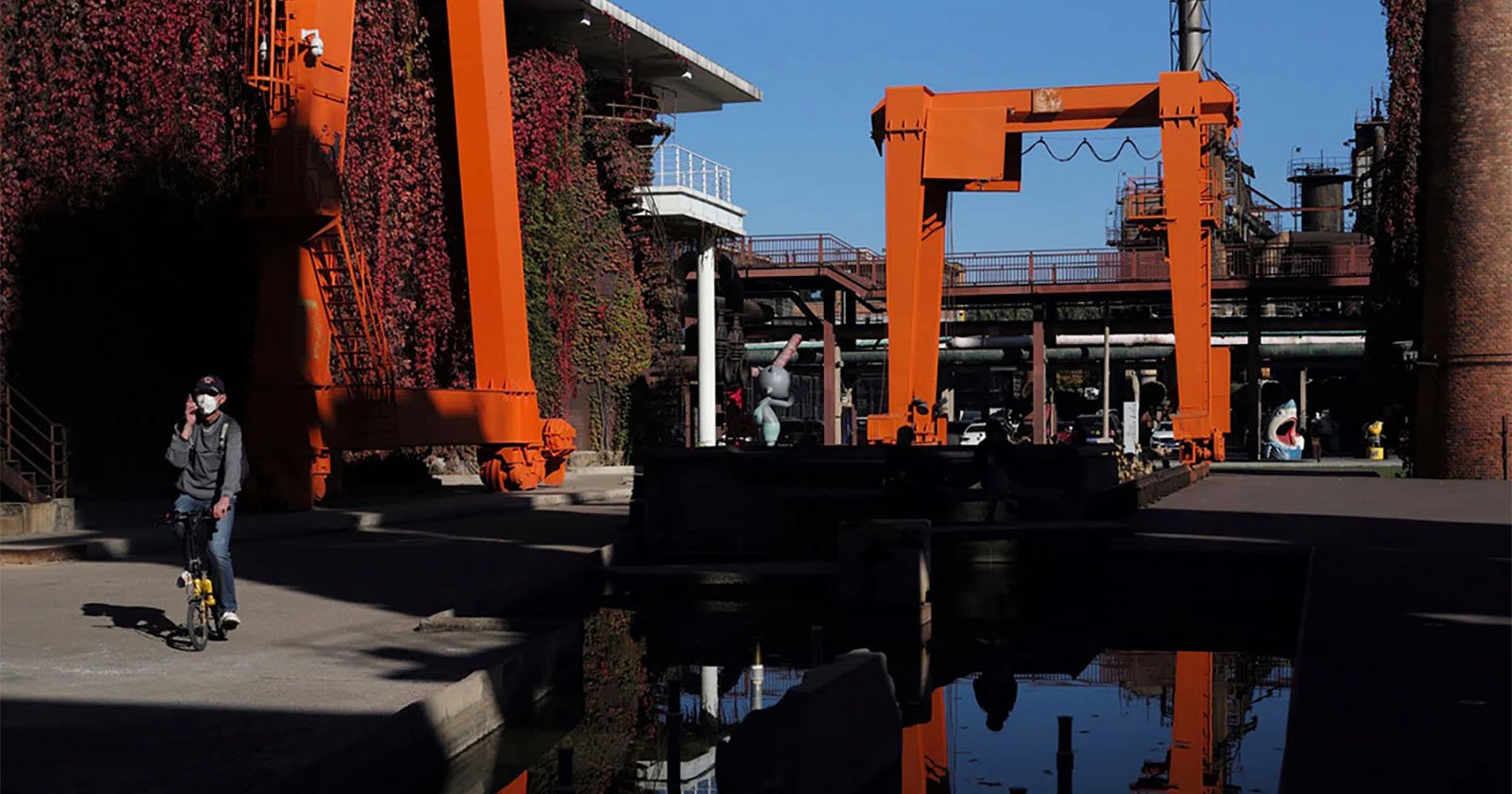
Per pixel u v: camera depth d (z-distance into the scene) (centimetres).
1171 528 1986
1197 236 3453
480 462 3262
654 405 4781
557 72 4209
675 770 871
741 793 625
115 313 2622
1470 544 1677
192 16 2688
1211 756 918
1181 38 8081
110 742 725
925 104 3359
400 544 1972
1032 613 1672
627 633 1485
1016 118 3472
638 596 1731
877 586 1574
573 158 4384
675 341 4959
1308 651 898
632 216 4728
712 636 1466
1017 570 1886
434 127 3441
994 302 6450
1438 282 3606
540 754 910
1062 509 2139
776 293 6688
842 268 6216
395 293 3253
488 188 3155
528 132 4134
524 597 1385
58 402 2570
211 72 2723
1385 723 692
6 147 2536
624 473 4234
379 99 3152
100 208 2594
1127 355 6550
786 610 1655
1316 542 1744
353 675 930
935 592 1866
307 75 2423
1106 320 6375
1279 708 1091
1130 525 2012
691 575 1725
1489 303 3503
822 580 1728
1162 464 4016
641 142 4934
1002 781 845
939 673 1265
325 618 1205
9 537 1859
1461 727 683
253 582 1482
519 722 1010
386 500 2847
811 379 8456
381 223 3133
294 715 798
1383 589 1220
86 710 809
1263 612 1650
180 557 1756
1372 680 803
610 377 4553
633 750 937
